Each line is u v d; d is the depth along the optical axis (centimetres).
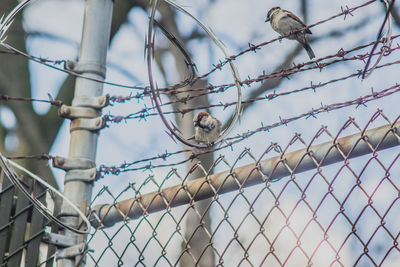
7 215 730
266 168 600
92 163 754
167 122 635
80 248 701
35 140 2298
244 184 613
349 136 558
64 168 746
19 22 2350
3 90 2328
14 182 686
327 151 566
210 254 2123
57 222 686
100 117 761
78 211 699
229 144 690
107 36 811
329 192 549
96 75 785
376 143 540
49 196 767
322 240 528
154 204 682
